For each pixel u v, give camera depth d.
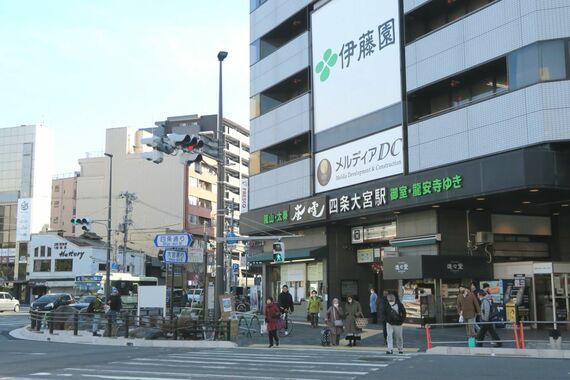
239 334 23.78
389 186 27.00
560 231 28.44
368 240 32.25
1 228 91.62
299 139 36.00
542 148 20.91
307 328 26.92
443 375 11.77
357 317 19.45
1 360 15.63
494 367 13.10
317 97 33.72
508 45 22.30
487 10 23.30
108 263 42.97
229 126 105.88
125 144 92.50
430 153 25.45
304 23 37.50
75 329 24.20
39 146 94.31
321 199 31.59
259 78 40.12
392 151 27.58
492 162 22.16
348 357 15.92
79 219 41.16
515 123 21.78
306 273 35.75
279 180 36.81
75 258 75.69
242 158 110.81
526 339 19.61
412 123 26.58
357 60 30.52
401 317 16.94
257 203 39.03
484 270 25.81
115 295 24.42
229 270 52.41
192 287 78.62
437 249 25.75
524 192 21.86
